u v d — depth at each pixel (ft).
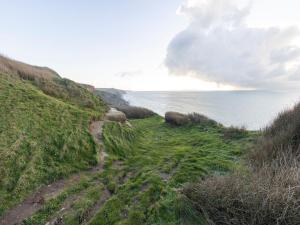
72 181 20.47
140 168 24.41
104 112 45.98
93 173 22.74
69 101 43.11
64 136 26.12
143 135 45.01
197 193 15.12
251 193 13.37
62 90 47.60
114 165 25.43
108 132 33.32
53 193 18.10
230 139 37.88
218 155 28.17
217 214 13.74
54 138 25.04
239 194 13.34
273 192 12.68
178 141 40.45
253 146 29.12
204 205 14.49
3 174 17.98
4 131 22.38
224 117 92.22
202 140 39.19
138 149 33.78
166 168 23.32
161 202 15.53
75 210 15.76
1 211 15.06
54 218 14.96
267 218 12.42
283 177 14.44
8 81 34.35
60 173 21.04
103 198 17.75
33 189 18.06
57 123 28.14
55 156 22.97
